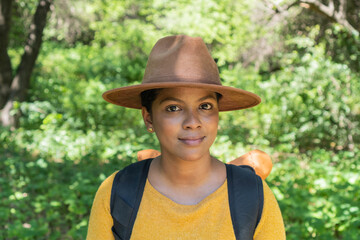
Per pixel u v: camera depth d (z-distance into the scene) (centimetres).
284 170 608
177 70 121
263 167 172
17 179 556
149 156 179
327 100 840
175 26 1088
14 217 449
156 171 129
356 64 871
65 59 1430
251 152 176
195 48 124
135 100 145
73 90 1106
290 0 586
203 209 121
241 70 1108
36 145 750
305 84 862
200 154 119
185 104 119
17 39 1143
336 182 523
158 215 122
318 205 436
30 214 436
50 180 552
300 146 863
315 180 524
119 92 133
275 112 882
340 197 435
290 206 425
